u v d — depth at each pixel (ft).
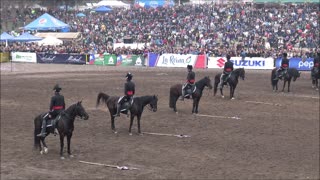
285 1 286.46
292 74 140.67
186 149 78.07
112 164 69.97
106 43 274.36
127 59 226.99
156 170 66.74
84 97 130.00
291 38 255.91
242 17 294.66
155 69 208.13
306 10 294.25
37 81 168.25
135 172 65.92
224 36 268.82
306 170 66.80
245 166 68.59
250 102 123.24
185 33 278.87
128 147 79.51
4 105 119.96
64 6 394.52
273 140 84.07
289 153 75.77
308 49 239.91
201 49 229.66
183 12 319.68
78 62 234.38
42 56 240.12
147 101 87.66
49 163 70.79
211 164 69.56
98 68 214.69
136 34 291.79
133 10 339.98
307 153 75.82
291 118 103.45
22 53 244.63
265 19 288.51
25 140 85.15
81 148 79.15
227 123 98.02
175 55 218.38
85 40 276.41
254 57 208.33
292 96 133.90
